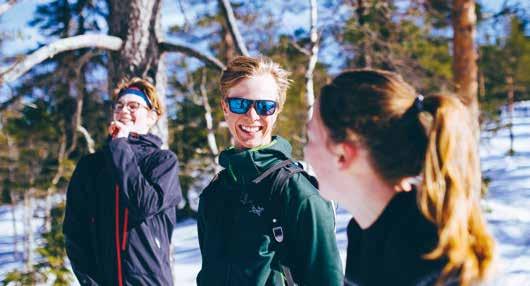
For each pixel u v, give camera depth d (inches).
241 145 86.6
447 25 440.1
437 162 37.5
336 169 42.1
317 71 449.1
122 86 116.0
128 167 101.0
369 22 395.9
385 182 40.1
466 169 38.2
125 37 195.8
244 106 85.4
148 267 101.5
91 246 106.9
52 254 265.4
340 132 40.8
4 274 299.9
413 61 374.6
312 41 316.2
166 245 106.0
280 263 77.7
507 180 526.3
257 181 79.6
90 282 104.2
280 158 82.9
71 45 176.7
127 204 100.4
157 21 199.5
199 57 192.9
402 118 39.5
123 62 195.6
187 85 628.7
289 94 506.3
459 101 39.9
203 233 88.0
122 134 107.3
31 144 390.6
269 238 77.5
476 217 38.1
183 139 608.7
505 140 770.8
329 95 42.4
